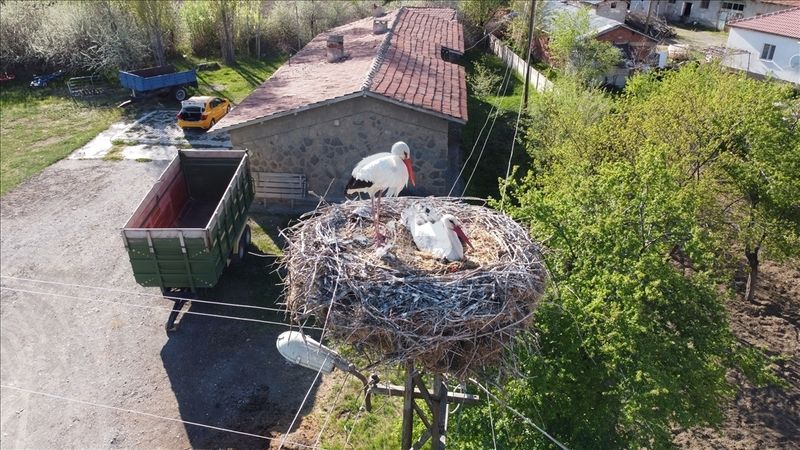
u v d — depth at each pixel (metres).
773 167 12.43
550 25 31.09
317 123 16.30
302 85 18.08
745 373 9.57
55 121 24.00
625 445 8.81
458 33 25.70
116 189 18.39
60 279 14.23
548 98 18.84
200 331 12.69
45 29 28.23
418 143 16.42
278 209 17.31
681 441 11.12
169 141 21.94
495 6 34.19
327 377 11.58
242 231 14.72
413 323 5.50
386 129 16.25
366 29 24.86
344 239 6.68
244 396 11.09
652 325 8.61
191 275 12.11
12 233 16.05
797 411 11.70
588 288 8.91
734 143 13.45
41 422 10.49
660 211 9.29
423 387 6.83
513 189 18.52
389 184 7.51
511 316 5.78
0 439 10.16
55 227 16.36
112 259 15.05
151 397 11.02
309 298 5.88
